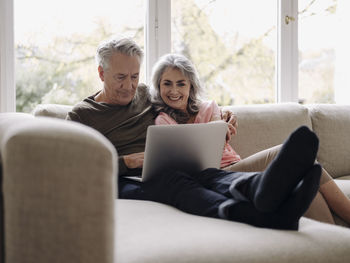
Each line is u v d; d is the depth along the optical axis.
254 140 2.60
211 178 1.77
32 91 2.70
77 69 2.78
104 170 1.03
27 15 2.67
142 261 1.12
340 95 3.50
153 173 1.87
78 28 2.77
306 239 1.31
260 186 1.38
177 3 2.99
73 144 1.02
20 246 1.03
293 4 3.29
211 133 1.93
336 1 3.45
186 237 1.25
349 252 1.33
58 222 1.02
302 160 1.32
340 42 3.48
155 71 2.29
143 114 2.21
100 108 2.15
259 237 1.29
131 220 1.43
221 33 3.12
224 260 1.18
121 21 2.86
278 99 3.30
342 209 1.93
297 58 3.32
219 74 3.12
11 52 2.62
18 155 1.02
